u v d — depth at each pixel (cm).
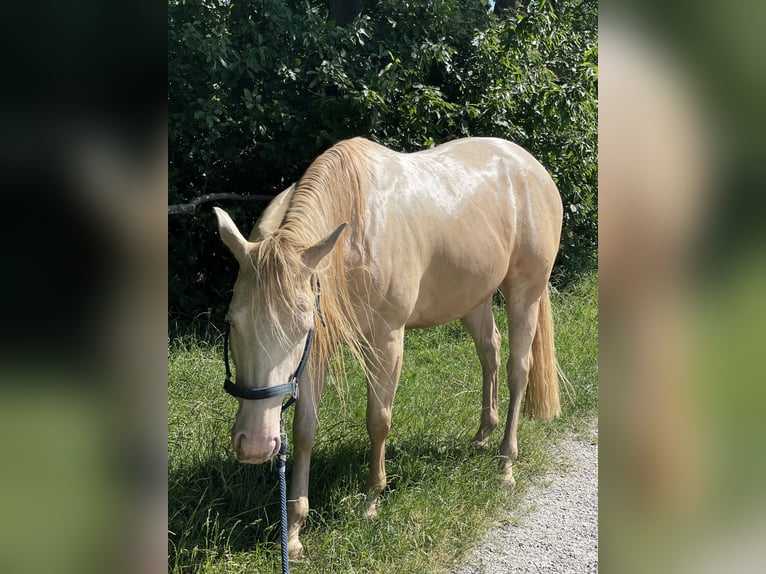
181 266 604
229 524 279
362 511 291
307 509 280
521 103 720
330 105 582
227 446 326
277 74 606
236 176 632
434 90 626
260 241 215
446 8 659
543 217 360
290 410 399
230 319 204
